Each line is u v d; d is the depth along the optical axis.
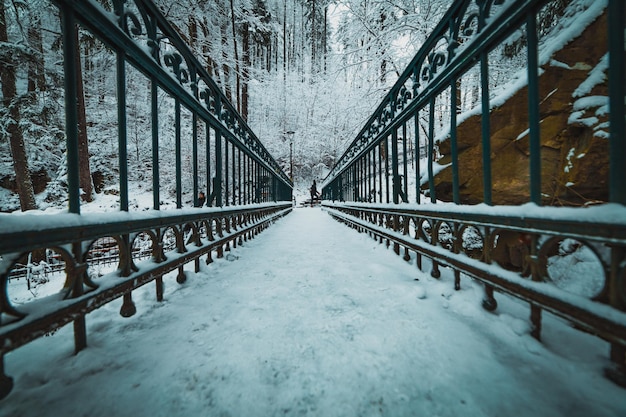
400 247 3.85
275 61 37.66
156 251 2.14
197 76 3.23
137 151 17.81
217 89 3.67
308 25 35.91
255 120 30.22
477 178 3.27
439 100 9.97
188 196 16.88
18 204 17.06
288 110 31.31
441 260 2.30
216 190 3.80
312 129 28.00
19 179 12.17
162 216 2.16
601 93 2.28
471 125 3.34
